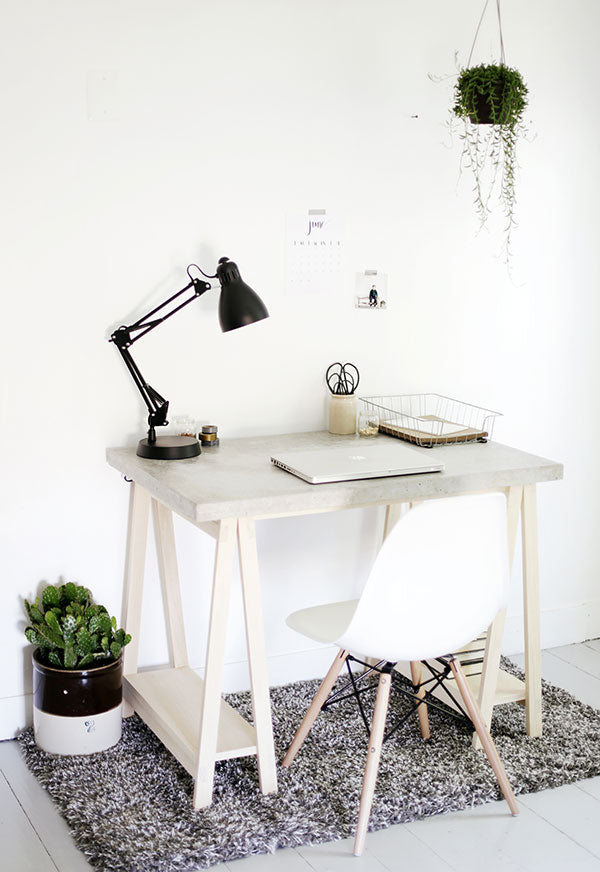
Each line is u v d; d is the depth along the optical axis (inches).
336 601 123.0
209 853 84.0
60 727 99.3
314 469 93.5
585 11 125.0
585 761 102.3
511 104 107.7
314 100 111.2
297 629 92.6
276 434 115.9
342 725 108.3
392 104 115.4
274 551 117.6
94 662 100.4
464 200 121.6
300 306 114.6
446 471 97.1
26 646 106.4
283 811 90.9
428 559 81.4
